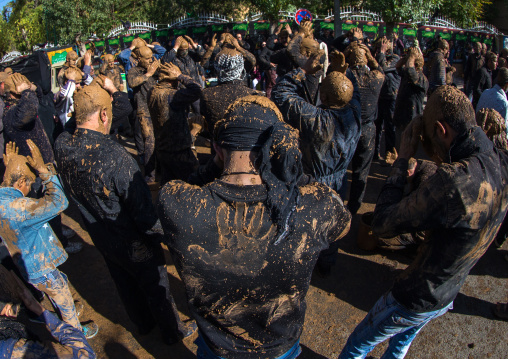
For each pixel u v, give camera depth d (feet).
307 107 8.32
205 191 4.19
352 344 7.15
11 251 7.21
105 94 6.77
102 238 7.14
